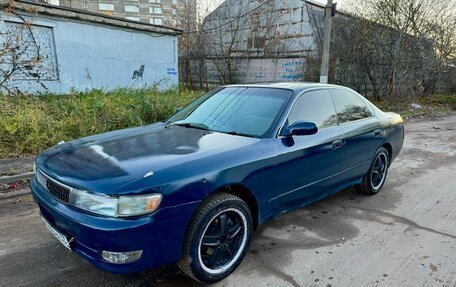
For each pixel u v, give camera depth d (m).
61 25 9.95
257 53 17.53
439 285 2.56
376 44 15.03
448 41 15.84
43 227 3.37
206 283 2.52
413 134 9.36
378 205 4.18
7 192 4.27
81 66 10.72
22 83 9.24
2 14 8.52
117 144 2.78
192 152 2.53
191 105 3.93
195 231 2.30
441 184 5.04
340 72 14.91
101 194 2.04
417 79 16.12
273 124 3.03
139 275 2.61
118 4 59.72
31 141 5.79
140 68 12.51
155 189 2.09
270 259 2.88
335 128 3.60
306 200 3.38
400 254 3.00
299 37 15.43
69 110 7.05
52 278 2.54
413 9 14.62
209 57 19.56
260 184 2.74
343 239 3.26
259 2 17.02
